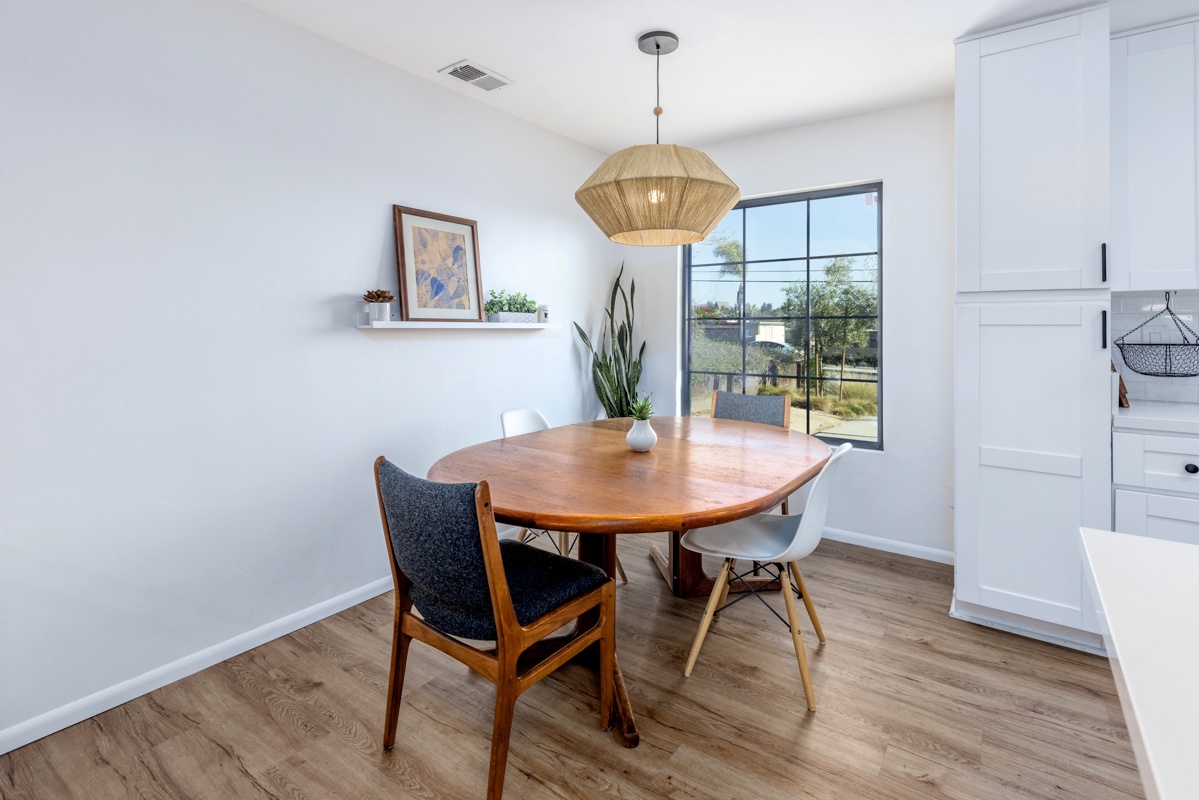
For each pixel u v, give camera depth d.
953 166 2.96
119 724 1.83
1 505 1.70
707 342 3.96
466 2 2.16
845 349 3.43
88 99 1.81
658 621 2.45
